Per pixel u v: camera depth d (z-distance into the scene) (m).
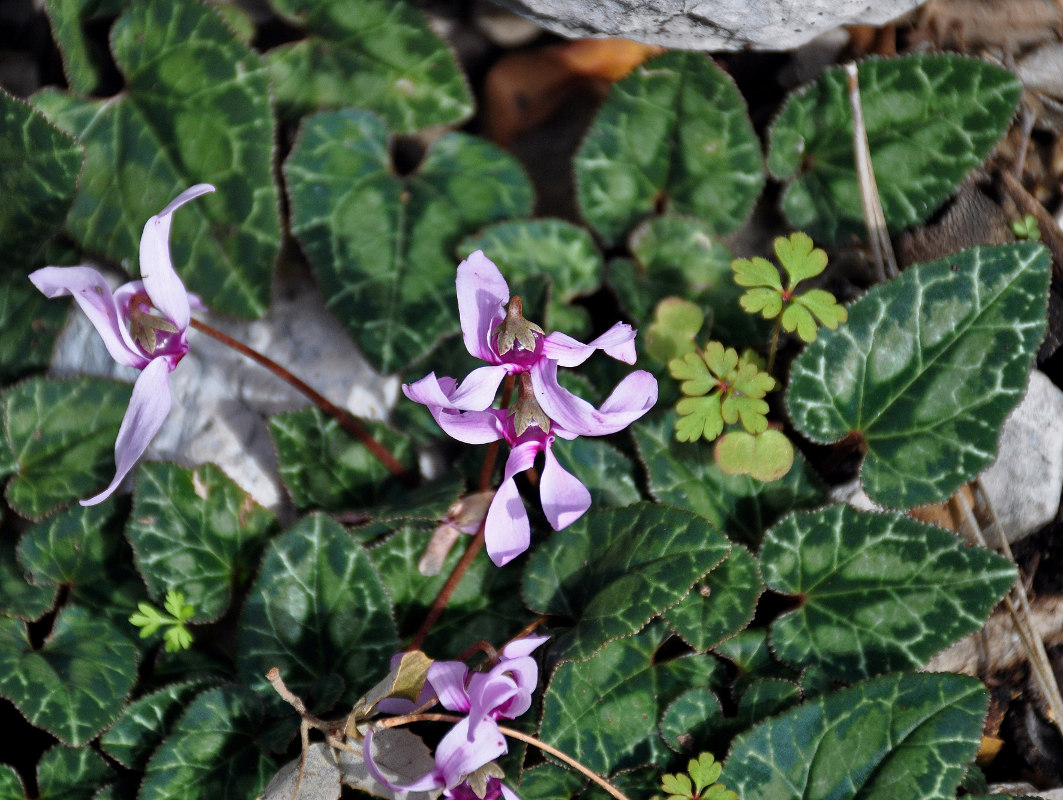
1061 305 0.40
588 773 0.36
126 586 0.40
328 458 0.40
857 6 0.40
